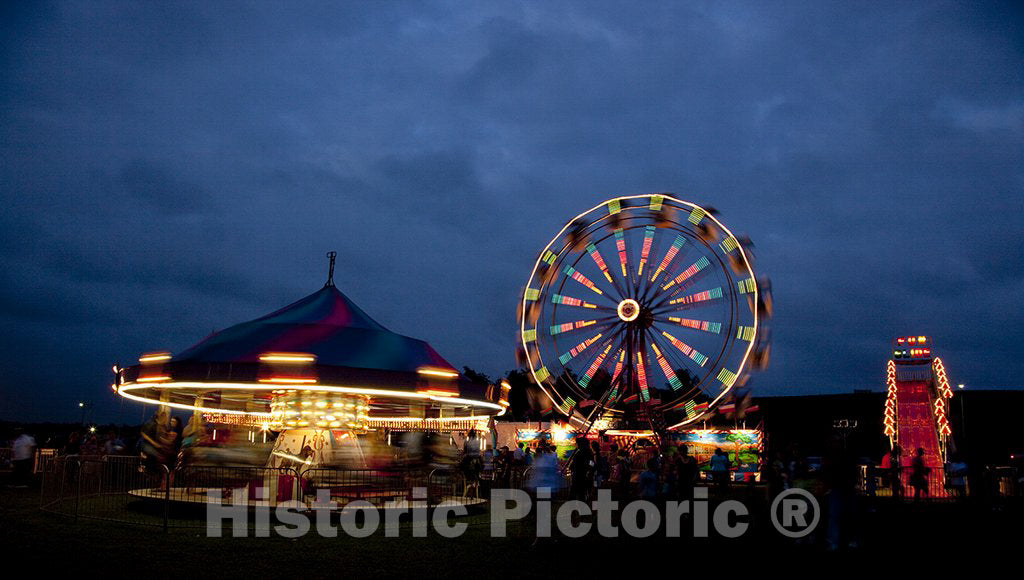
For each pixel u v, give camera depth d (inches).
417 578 352.8
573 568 390.9
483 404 738.8
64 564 355.6
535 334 1250.6
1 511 561.9
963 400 1667.1
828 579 375.2
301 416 661.3
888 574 390.0
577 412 1216.8
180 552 401.4
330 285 799.1
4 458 1198.9
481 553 430.6
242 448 618.5
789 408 1875.0
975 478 873.5
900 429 1215.6
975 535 556.1
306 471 573.3
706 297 1165.1
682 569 397.1
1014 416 1640.0
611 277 1244.5
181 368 623.5
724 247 1154.7
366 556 409.4
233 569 359.9
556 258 1273.4
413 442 741.3
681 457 649.0
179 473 661.9
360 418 695.1
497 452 1000.2
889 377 1239.5
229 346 668.7
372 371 632.4
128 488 597.9
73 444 886.4
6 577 322.3
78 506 568.1
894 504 839.7
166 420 702.5
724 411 1137.4
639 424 1167.0
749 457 1267.2
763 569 402.0
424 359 717.9
